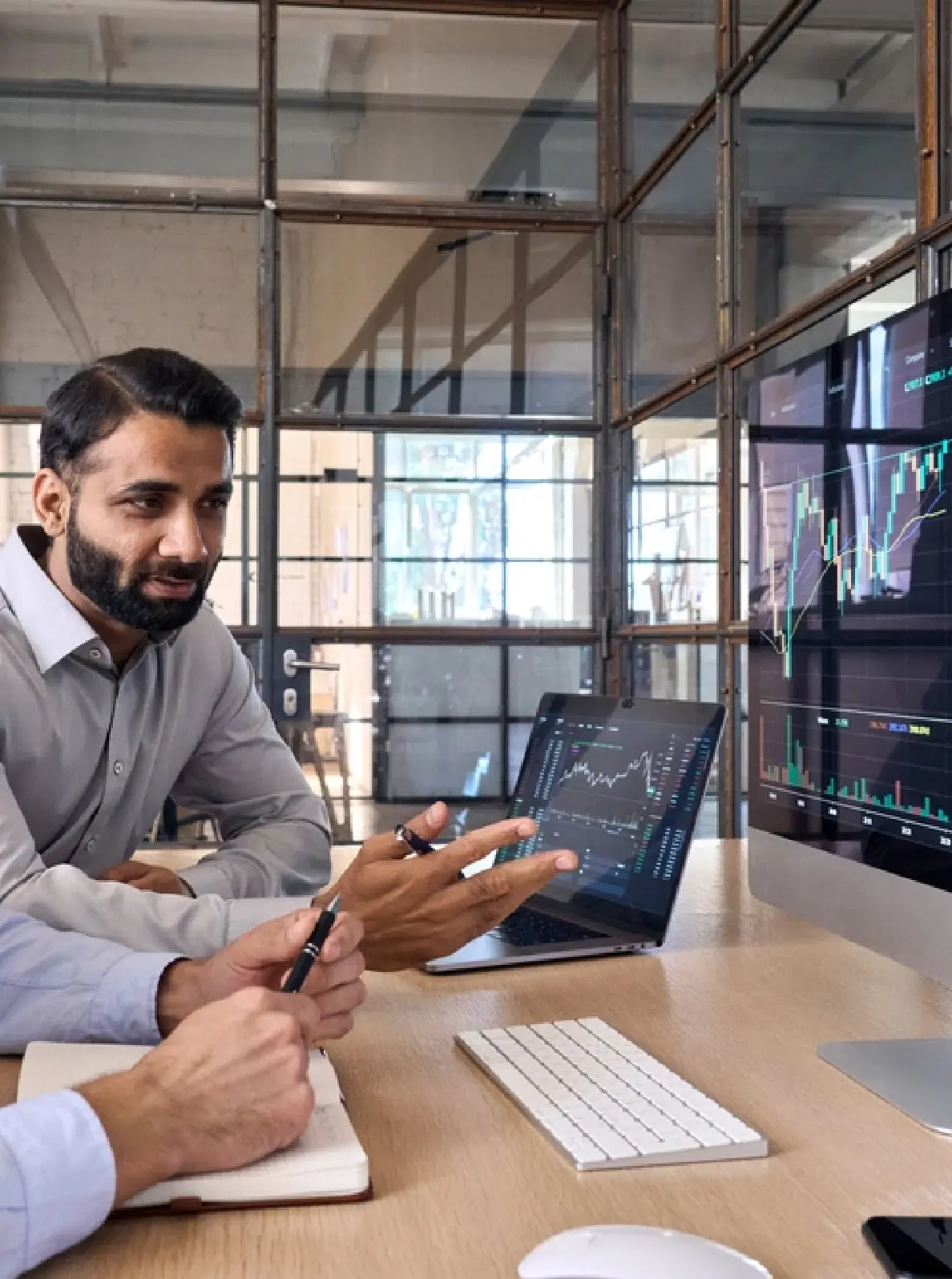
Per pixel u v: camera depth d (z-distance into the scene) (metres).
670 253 3.86
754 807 1.25
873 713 1.01
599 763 1.53
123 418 1.20
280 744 1.69
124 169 4.13
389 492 4.23
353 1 4.24
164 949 1.10
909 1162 0.76
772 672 1.22
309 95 4.22
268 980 0.95
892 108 2.57
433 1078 0.93
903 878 0.96
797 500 1.17
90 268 4.12
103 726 1.41
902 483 0.96
